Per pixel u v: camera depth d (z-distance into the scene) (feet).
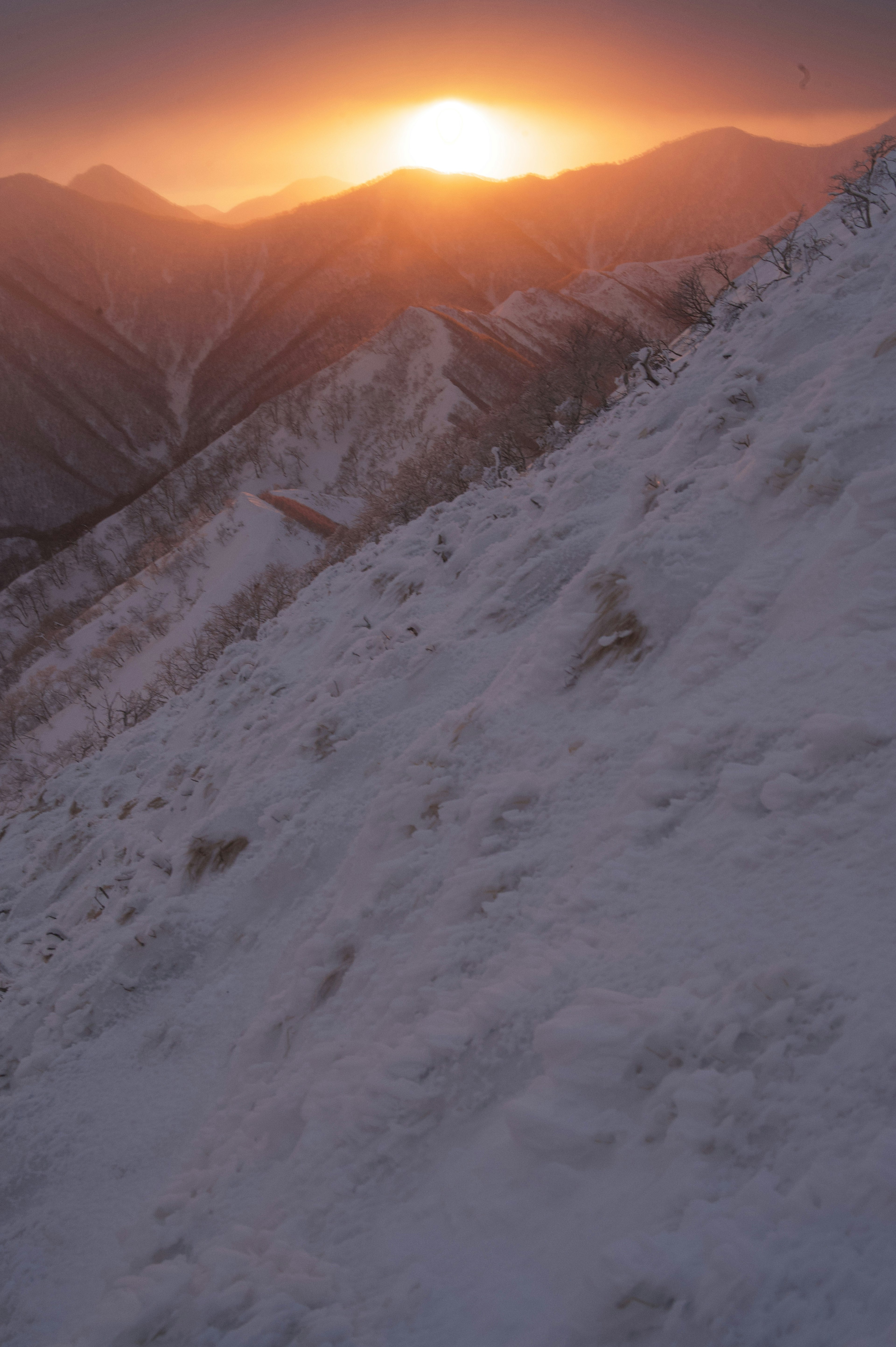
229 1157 12.33
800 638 12.25
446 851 15.01
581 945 9.99
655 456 26.11
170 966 20.97
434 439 379.76
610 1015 8.23
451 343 434.30
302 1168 10.21
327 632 45.96
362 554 58.95
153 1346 8.76
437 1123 9.37
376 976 13.53
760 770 9.96
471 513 44.80
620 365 108.88
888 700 9.63
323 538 218.59
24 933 35.99
